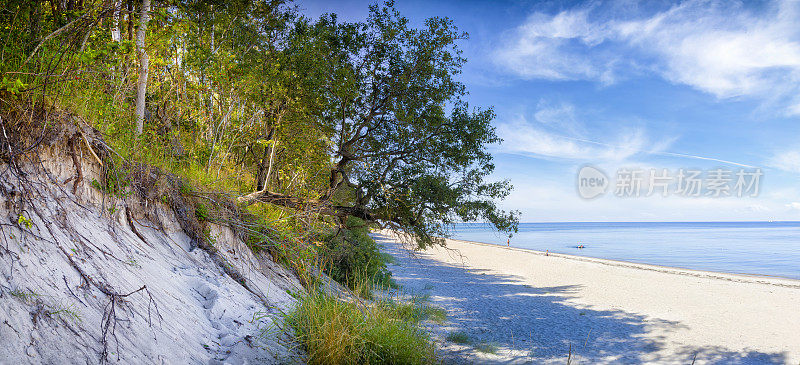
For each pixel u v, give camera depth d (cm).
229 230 748
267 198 1048
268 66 1138
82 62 427
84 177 434
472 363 752
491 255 3962
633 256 5047
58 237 336
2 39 370
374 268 1470
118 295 335
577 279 2400
